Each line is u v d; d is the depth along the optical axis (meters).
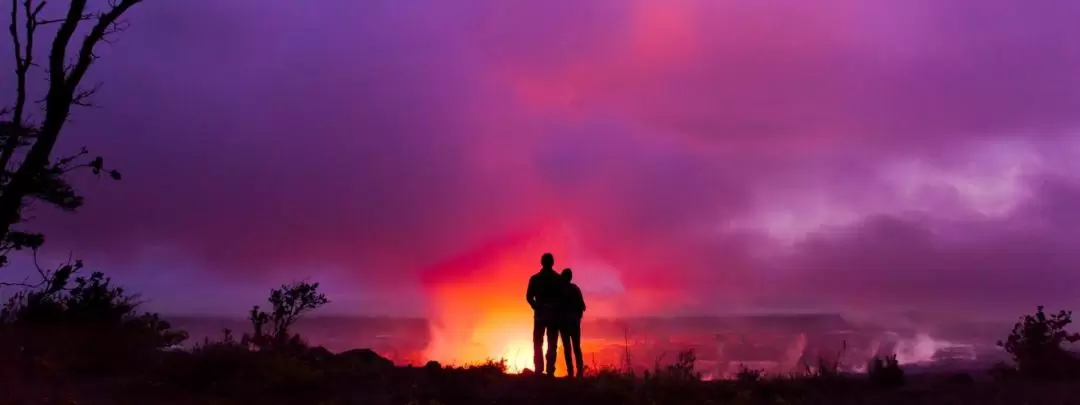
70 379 10.52
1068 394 10.62
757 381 11.80
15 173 12.77
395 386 10.94
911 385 11.72
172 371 10.80
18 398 9.13
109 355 11.55
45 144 12.88
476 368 12.80
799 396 10.83
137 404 9.38
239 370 10.95
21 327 11.66
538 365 13.36
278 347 12.91
